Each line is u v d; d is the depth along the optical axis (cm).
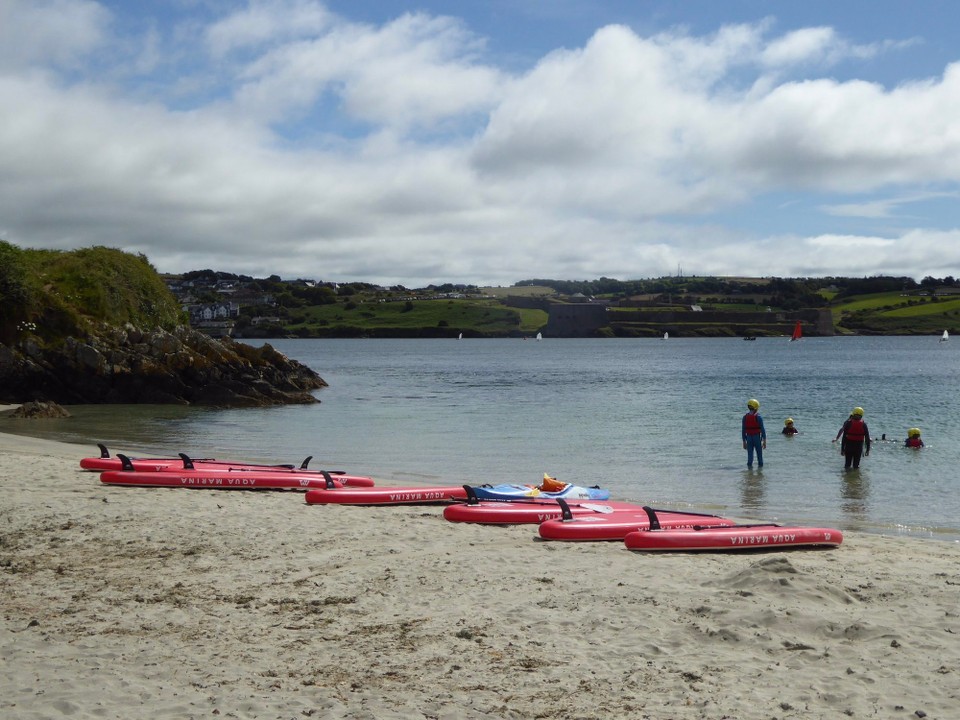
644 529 1293
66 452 2500
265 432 3275
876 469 2291
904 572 1063
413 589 998
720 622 849
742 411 4128
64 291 4738
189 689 698
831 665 738
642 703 667
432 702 671
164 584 1027
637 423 3572
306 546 1235
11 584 1025
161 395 4509
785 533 1251
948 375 7538
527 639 816
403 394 5372
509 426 3469
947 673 714
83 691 690
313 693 690
